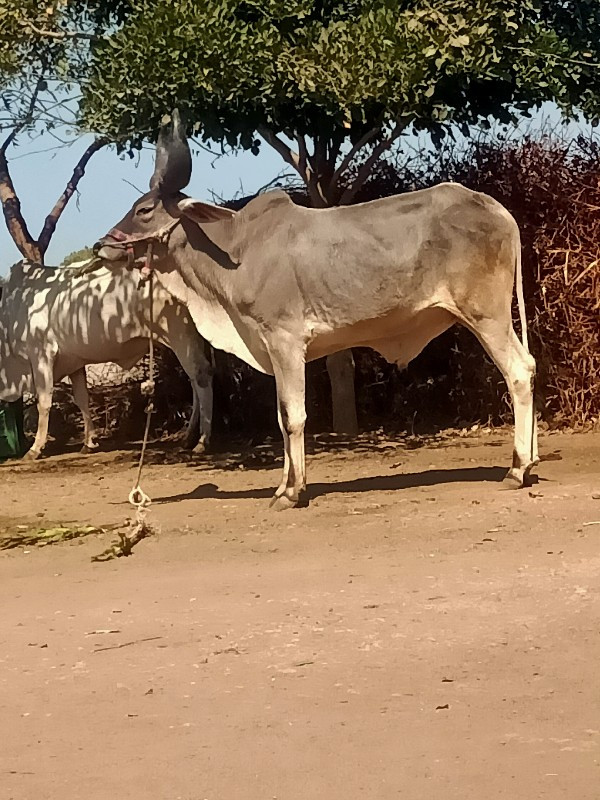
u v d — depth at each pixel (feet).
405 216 22.50
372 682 13.12
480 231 22.33
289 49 26.94
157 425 37.96
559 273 33.94
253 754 11.31
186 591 16.92
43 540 21.42
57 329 33.45
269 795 10.36
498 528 19.51
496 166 35.24
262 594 16.47
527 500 21.42
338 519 21.33
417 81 26.99
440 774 10.59
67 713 12.87
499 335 22.68
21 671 14.16
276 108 28.66
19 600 17.25
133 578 18.06
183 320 32.60
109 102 27.50
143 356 35.12
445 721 11.89
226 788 10.57
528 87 28.86
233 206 35.88
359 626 14.84
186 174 23.66
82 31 31.04
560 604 15.15
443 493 23.31
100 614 16.10
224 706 12.74
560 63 28.73
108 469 30.60
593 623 14.43
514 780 10.39
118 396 38.11
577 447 29.99
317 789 10.43
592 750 11.00
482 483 24.44
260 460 30.96
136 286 32.65
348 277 22.44
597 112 31.09
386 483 25.41
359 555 18.44
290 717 12.26
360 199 36.04
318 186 33.12
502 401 35.06
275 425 37.19
